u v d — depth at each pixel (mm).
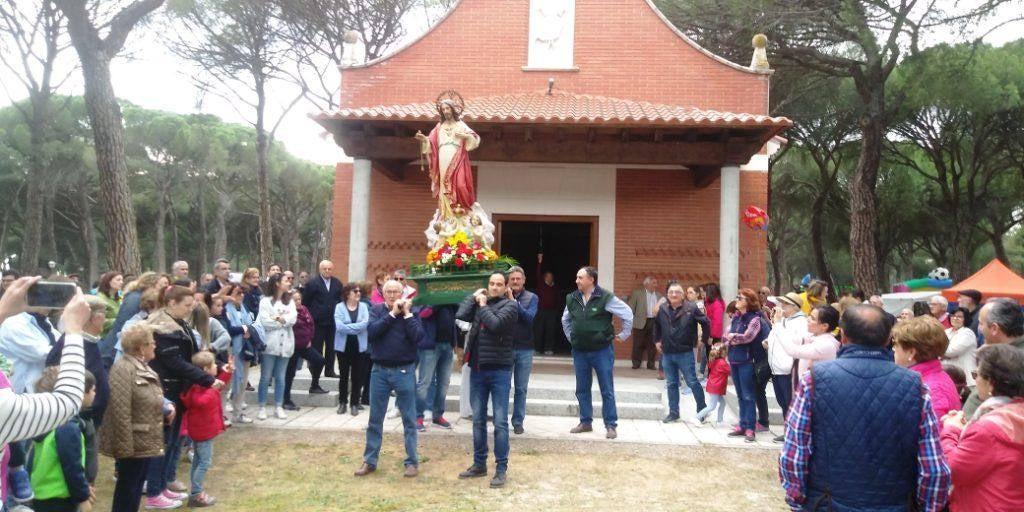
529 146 10984
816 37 16828
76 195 33438
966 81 17453
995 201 27344
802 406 3256
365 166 11141
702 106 13180
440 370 8352
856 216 17344
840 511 3082
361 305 9008
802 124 24078
